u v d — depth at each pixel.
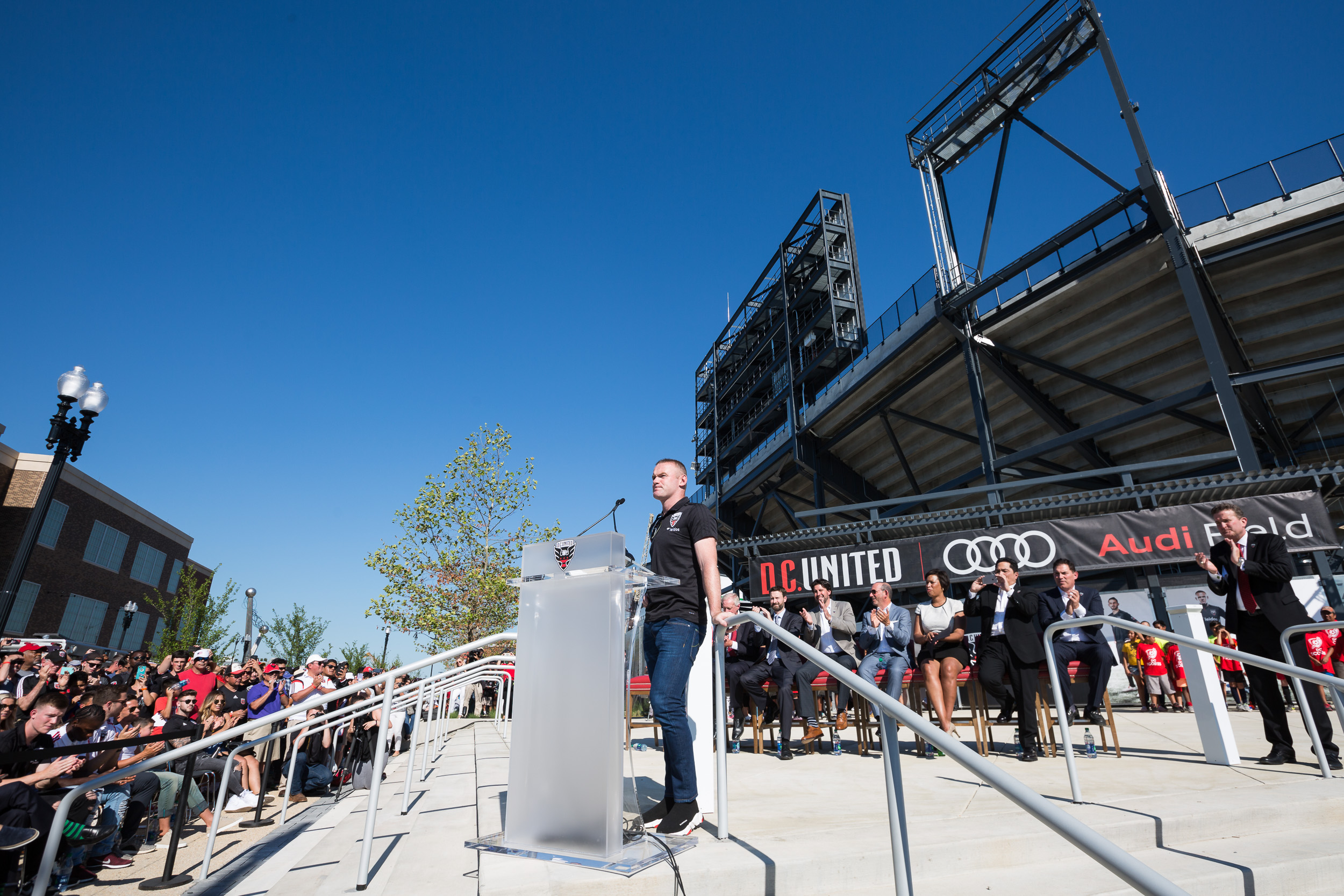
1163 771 4.56
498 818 3.46
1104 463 18.67
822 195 29.34
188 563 41.75
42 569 28.58
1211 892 2.46
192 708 7.18
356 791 6.89
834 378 26.48
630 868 2.35
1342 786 3.70
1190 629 5.09
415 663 3.28
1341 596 11.01
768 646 6.92
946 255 18.30
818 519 28.59
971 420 20.81
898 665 6.07
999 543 13.00
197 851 5.27
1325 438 15.80
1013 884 2.53
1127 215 14.39
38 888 2.56
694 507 3.30
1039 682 5.81
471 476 21.44
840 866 2.51
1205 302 13.96
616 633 2.69
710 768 3.50
